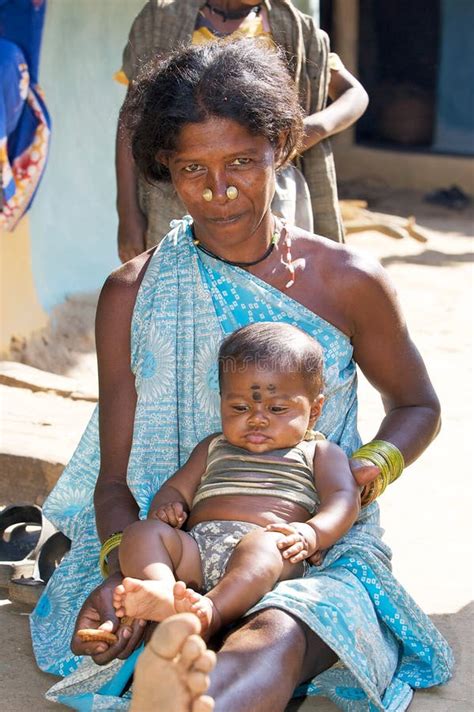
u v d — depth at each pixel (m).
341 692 3.61
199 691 2.58
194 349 3.72
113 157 10.02
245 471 3.45
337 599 3.30
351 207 15.03
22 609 4.45
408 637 3.64
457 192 17.66
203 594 3.37
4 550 4.88
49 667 3.85
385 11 19.47
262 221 3.65
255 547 3.19
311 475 3.49
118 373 3.85
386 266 12.77
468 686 3.80
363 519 3.79
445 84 19.56
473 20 19.34
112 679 3.50
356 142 19.77
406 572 4.78
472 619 4.32
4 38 8.42
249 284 3.68
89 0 9.53
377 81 19.69
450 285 11.84
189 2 5.43
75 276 9.68
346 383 3.78
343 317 3.75
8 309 8.73
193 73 3.42
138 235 5.55
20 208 8.77
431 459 6.34
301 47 5.43
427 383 3.87
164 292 3.73
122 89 10.04
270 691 2.90
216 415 3.74
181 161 3.44
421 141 19.73
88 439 4.18
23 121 8.67
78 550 4.03
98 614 3.30
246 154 3.41
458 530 5.28
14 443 5.84
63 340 9.15
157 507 3.54
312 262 3.74
